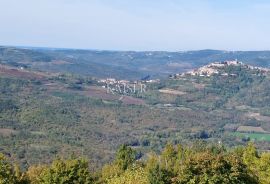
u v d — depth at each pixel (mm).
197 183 54312
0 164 56062
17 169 63344
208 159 55625
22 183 58531
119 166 95375
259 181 61906
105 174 90625
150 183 64438
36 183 64312
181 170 56125
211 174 54469
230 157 57781
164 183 63906
